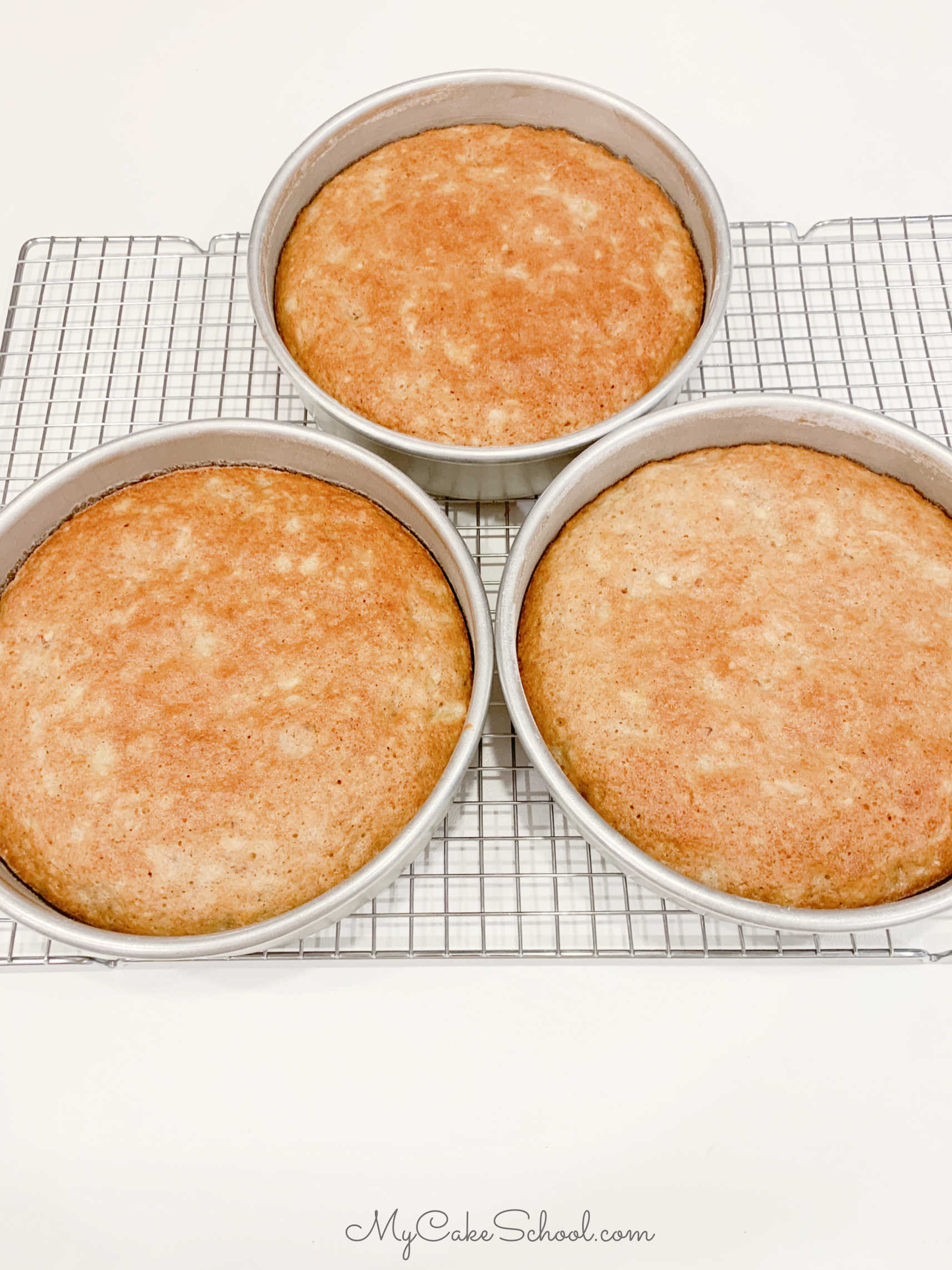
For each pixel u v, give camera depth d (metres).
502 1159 0.37
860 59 0.63
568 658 0.37
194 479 0.41
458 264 0.43
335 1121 0.38
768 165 0.59
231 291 0.53
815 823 0.33
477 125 0.49
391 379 0.42
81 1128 0.37
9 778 0.35
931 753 0.34
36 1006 0.39
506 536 0.47
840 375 0.51
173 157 0.59
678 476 0.40
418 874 0.41
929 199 0.57
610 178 0.47
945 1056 0.39
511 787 0.42
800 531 0.39
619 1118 0.38
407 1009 0.39
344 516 0.39
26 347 0.52
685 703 0.35
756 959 0.39
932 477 0.40
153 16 0.65
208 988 0.40
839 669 0.35
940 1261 0.36
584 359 0.42
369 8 0.65
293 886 0.33
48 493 0.38
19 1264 0.35
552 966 0.40
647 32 0.64
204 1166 0.37
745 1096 0.38
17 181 0.58
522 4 0.65
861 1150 0.37
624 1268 0.36
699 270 0.46
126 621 0.36
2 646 0.37
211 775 0.34
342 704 0.35
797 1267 0.36
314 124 0.61
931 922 0.40
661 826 0.34
